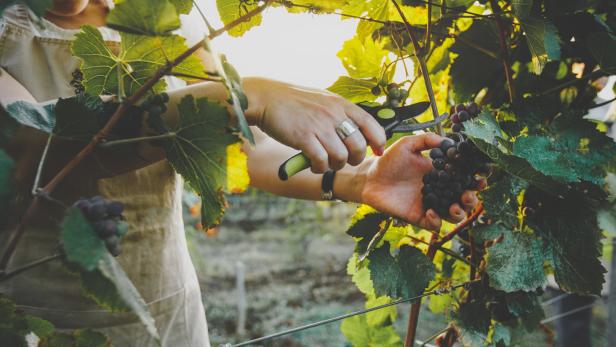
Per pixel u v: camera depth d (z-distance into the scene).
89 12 0.82
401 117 0.69
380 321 1.10
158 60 0.58
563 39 0.84
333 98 0.60
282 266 6.64
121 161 0.56
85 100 0.57
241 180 0.52
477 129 0.65
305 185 0.83
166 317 0.89
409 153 0.70
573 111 0.75
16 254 0.80
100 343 0.51
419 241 0.87
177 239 0.93
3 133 0.50
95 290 0.43
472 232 0.74
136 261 0.84
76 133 0.53
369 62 0.91
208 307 4.93
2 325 0.49
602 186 0.80
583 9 0.75
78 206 0.44
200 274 6.01
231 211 8.68
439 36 0.87
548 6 0.77
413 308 0.82
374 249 0.76
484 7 0.97
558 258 0.73
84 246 0.41
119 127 0.54
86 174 0.58
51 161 0.56
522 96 0.91
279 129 0.58
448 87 1.02
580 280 0.72
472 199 0.67
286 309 4.82
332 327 4.16
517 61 0.93
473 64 0.91
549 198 0.74
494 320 0.84
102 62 0.57
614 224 0.82
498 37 0.89
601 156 0.73
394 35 0.86
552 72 0.90
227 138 0.51
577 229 0.73
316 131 0.58
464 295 0.90
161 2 0.46
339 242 8.08
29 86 0.78
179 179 0.95
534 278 0.72
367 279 0.98
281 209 8.87
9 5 0.45
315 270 6.48
